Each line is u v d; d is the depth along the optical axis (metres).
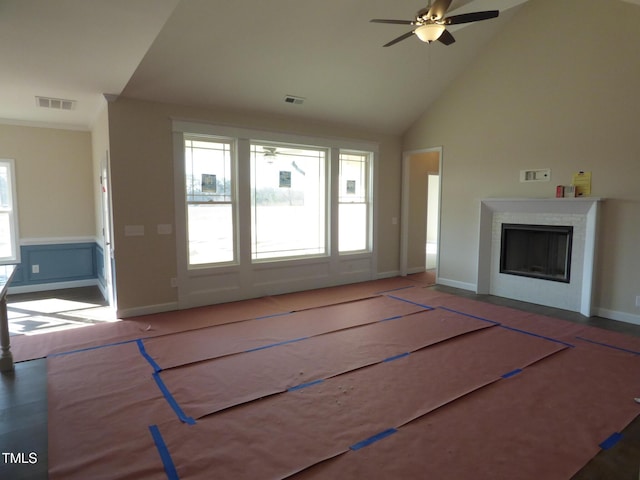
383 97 5.61
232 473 1.91
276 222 5.57
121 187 4.32
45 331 4.00
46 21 2.50
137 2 2.28
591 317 4.52
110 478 1.88
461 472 1.92
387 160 6.66
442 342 3.74
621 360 3.30
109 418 2.41
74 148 5.90
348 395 2.70
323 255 6.11
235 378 2.96
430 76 5.54
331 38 4.24
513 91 5.16
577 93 4.55
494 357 3.37
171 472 1.92
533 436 2.22
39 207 5.72
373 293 5.73
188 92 4.46
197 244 4.95
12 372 3.07
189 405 2.56
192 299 4.90
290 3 3.66
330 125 5.86
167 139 4.55
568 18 4.58
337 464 1.98
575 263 4.71
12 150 5.48
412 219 7.18
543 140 4.89
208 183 4.96
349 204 6.35
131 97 4.29
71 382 2.88
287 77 4.67
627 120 4.18
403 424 2.34
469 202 5.82
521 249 5.37
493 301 5.28
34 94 4.18
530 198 4.90
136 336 3.85
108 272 4.97
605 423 2.36
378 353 3.46
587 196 4.52
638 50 4.07
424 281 6.57
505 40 5.18
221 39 3.85
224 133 4.91
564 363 3.24
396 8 4.05
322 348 3.57
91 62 3.24
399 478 1.88
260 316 4.55
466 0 3.80
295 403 2.59
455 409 2.52
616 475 1.91
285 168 5.61
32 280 5.75
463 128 5.80
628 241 4.26
